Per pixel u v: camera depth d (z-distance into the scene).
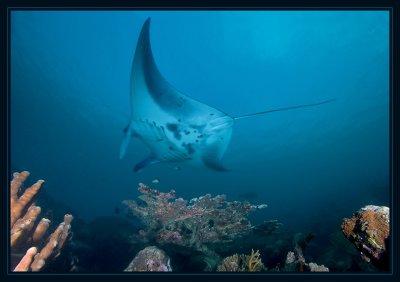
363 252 1.98
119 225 6.52
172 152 5.27
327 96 26.83
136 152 29.69
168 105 4.88
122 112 28.70
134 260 3.05
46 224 3.38
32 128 26.67
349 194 19.81
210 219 4.45
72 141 29.48
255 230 5.21
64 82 24.00
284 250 4.27
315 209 20.08
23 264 2.51
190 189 30.17
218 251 4.32
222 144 5.27
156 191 4.52
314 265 2.89
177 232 4.24
